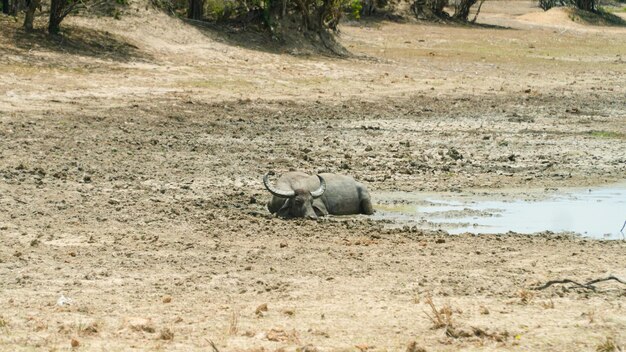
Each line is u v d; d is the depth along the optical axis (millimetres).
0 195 21156
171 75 42625
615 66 62906
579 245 17766
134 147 28578
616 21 118250
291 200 20328
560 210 21812
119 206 20578
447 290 13789
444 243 17734
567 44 79188
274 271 15016
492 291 13750
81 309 12500
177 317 12102
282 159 27641
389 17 89875
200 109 36594
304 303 12984
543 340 11336
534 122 37594
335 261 15875
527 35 85250
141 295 13398
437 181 25328
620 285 14266
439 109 40375
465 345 11148
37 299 13062
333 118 36750
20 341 10969
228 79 43625
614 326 11891
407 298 13289
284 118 36156
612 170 27594
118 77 40625
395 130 34562
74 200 21031
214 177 24797
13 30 43031
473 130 35062
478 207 22062
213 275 14711
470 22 98625
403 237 18266
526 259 16234
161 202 21266
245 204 21609
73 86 37969
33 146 27594
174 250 16531
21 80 37500
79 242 17000
